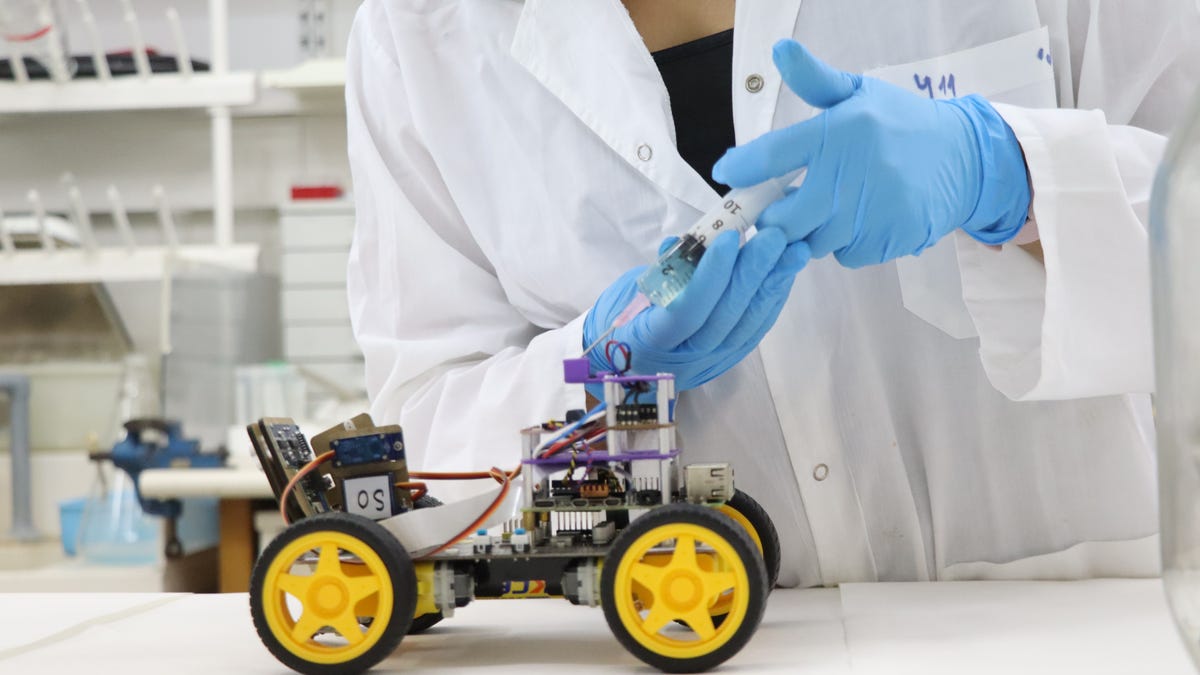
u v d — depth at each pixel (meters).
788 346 1.22
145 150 3.96
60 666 0.84
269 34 3.98
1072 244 1.06
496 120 1.33
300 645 0.78
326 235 3.69
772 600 1.10
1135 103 1.26
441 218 1.39
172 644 0.91
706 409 1.25
